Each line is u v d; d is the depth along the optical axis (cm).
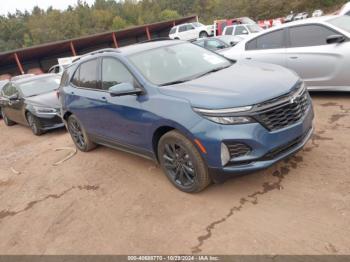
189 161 362
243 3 5644
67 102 573
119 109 432
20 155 696
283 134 333
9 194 500
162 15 9056
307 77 615
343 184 340
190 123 338
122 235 338
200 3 8906
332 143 430
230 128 321
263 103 326
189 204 364
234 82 367
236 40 1412
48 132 866
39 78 973
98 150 600
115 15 9300
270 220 312
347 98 593
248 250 282
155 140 400
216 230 314
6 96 994
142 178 450
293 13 4541
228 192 370
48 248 346
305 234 286
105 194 430
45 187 496
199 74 421
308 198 331
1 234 393
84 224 373
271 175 384
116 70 455
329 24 589
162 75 416
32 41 8706
